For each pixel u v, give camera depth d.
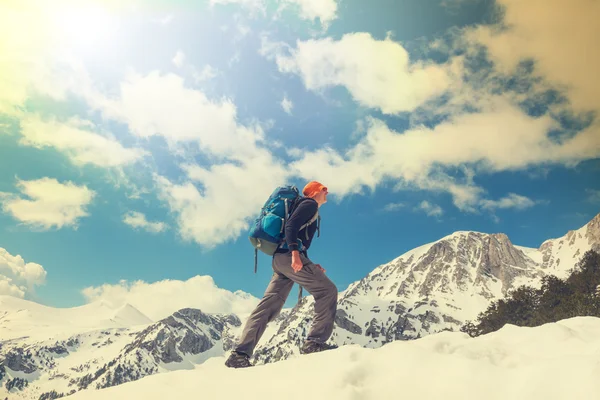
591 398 1.99
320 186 4.11
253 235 3.90
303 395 2.54
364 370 2.68
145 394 2.86
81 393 3.00
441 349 3.11
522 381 2.26
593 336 3.70
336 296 3.84
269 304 3.84
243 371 3.01
